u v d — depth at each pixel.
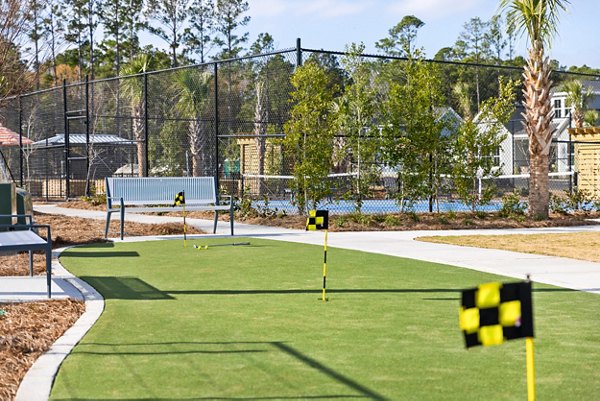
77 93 56.94
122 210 14.33
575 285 8.91
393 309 7.54
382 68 23.27
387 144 17.73
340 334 6.46
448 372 5.28
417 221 17.25
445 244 13.33
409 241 13.86
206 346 6.07
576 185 25.62
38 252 12.02
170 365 5.51
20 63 17.25
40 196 30.56
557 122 47.56
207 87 34.72
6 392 4.88
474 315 2.83
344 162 22.56
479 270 10.16
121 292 8.59
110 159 36.84
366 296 8.27
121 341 6.25
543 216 18.41
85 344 6.15
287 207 20.97
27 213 12.78
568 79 60.97
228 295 8.38
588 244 13.27
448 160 18.56
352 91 17.88
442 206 22.83
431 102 18.27
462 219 17.83
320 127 17.39
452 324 6.85
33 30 16.97
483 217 18.28
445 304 7.79
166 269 10.35
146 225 16.80
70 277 9.60
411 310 7.49
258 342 6.19
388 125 17.92
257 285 9.02
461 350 5.91
